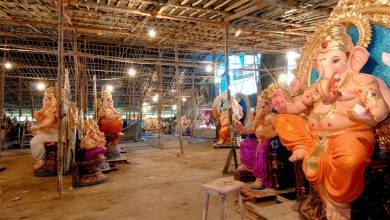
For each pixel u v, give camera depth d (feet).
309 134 8.41
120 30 25.73
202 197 13.93
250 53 35.12
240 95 25.18
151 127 68.64
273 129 13.25
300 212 9.11
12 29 26.78
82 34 28.19
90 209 12.53
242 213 9.09
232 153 19.69
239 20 21.09
